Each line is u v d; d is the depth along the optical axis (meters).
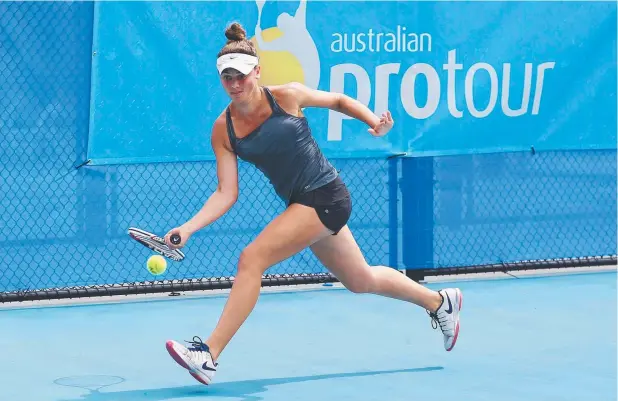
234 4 23.50
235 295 15.83
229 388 16.55
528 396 15.95
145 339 20.12
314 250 17.00
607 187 27.45
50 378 17.17
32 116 22.44
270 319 21.91
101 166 23.09
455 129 25.44
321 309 22.95
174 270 24.03
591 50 26.44
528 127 26.03
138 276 23.75
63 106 22.62
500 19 25.56
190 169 23.80
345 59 24.44
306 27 24.08
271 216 24.64
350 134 24.70
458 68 25.34
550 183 26.88
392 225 25.55
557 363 18.08
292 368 17.84
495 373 17.41
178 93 23.22
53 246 22.97
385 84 24.83
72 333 20.64
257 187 24.48
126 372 17.59
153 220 23.62
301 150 16.00
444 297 18.27
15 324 21.47
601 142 26.73
